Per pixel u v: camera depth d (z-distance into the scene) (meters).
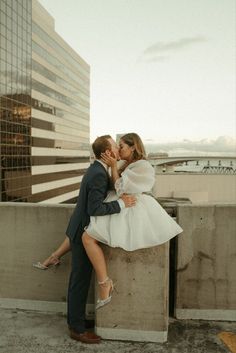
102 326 3.66
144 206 3.44
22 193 77.81
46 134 90.94
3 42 69.88
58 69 99.88
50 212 4.20
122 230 3.36
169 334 3.75
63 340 3.62
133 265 3.59
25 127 79.31
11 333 3.75
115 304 3.64
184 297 4.05
